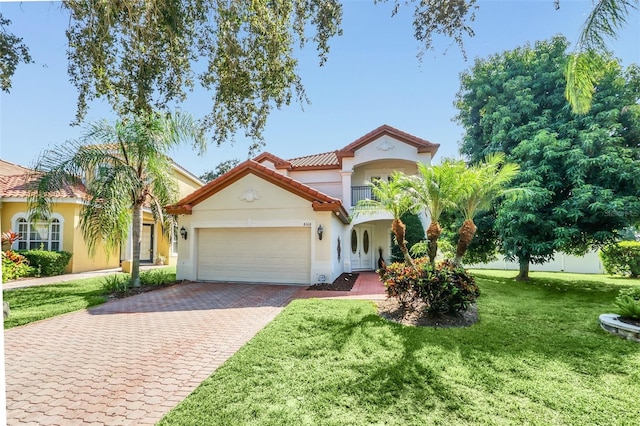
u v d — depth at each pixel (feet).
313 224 44.24
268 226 45.57
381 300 32.30
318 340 20.54
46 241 57.00
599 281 50.60
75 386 15.28
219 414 12.62
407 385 14.83
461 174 32.58
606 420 12.25
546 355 18.35
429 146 57.11
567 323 25.02
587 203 40.52
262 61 24.89
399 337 21.21
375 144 59.41
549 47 51.75
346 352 18.66
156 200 44.68
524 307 30.53
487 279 52.29
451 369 16.43
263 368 16.61
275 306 31.32
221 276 47.37
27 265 50.85
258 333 22.25
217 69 25.23
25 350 19.85
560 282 49.21
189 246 47.98
